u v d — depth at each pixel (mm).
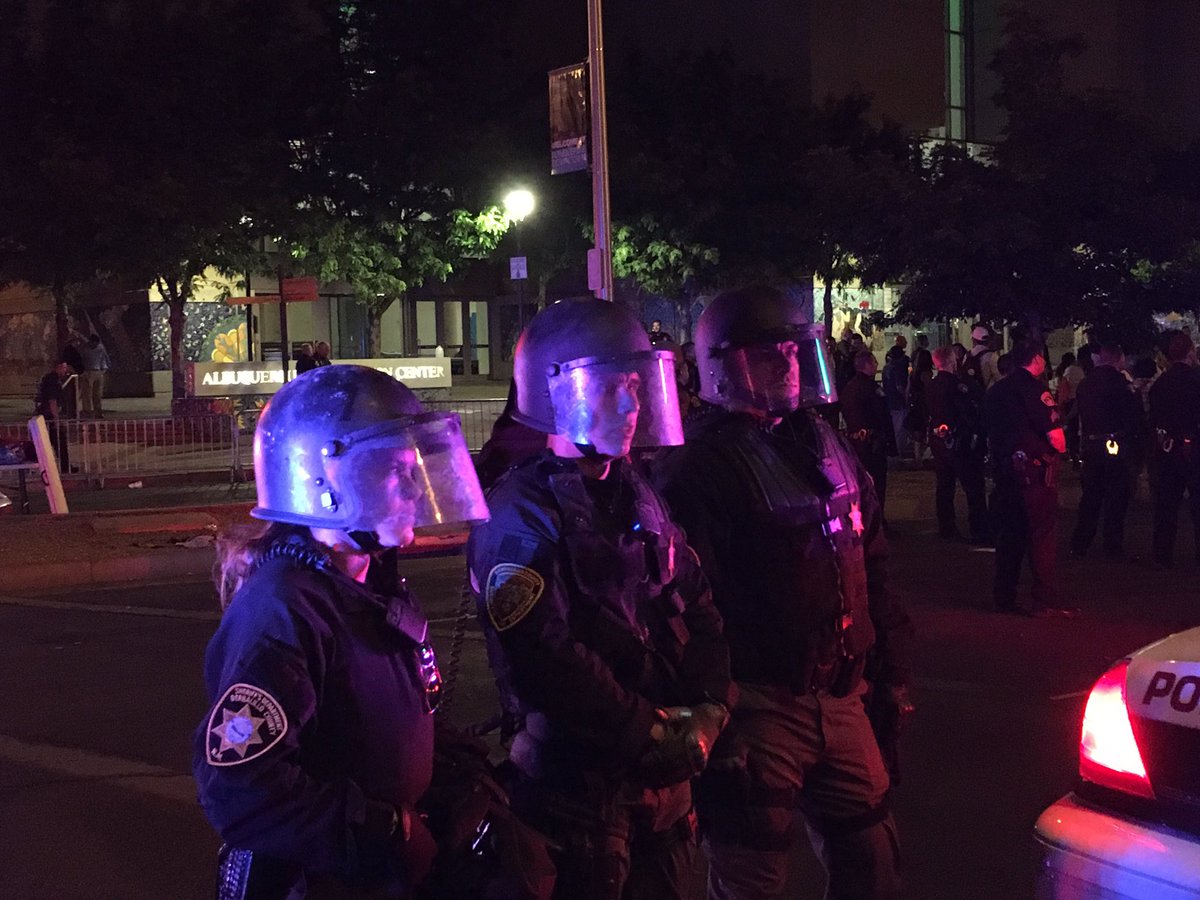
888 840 3492
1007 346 30203
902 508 14516
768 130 31219
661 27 39188
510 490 2828
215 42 24969
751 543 3316
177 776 6016
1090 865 3012
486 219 27500
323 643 2264
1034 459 8969
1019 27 17875
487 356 41875
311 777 2232
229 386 23188
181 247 23750
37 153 22922
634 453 3521
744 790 3279
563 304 2963
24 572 11070
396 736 2342
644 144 29547
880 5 37469
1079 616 9156
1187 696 2949
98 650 8617
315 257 26938
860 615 3432
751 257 31172
